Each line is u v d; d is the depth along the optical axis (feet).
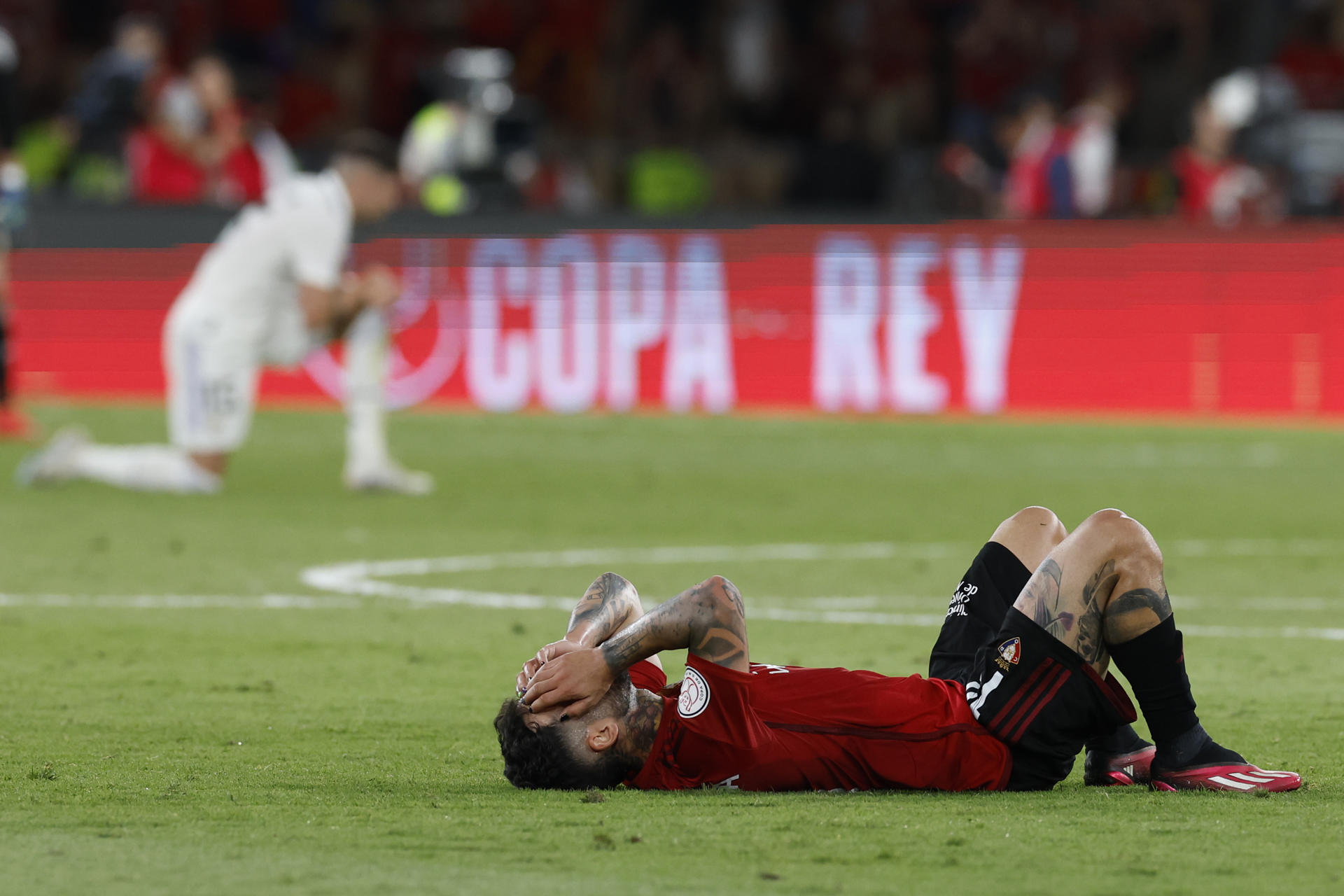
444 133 242.99
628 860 45.29
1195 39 316.40
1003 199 268.62
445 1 315.99
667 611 53.11
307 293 148.56
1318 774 58.49
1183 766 54.70
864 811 51.01
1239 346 216.95
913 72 318.86
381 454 155.22
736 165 298.35
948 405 220.43
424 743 63.57
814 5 332.39
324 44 310.86
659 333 223.30
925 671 79.51
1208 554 122.72
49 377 223.92
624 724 53.42
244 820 49.96
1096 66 315.58
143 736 64.49
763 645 86.58
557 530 133.28
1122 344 218.79
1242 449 191.42
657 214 223.30
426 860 45.19
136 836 47.93
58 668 79.41
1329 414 215.51
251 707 70.95
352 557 118.21
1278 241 215.72
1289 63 304.30
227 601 100.42
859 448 192.54
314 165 256.73
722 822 49.37
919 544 127.54
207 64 239.50
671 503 150.30
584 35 319.27
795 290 221.87
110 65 258.57
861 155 297.53
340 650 85.25
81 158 257.75
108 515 136.87
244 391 152.05
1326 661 83.56
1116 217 242.99
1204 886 43.19
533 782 53.83
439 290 224.53
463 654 84.64
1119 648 54.03
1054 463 180.75
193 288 152.56
